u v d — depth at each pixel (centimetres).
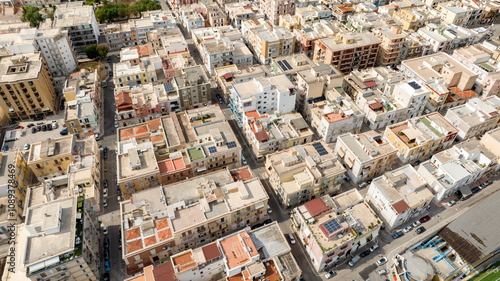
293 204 13038
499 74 18025
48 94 17125
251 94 15338
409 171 13025
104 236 12075
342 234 10894
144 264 11106
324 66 17262
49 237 9931
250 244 10325
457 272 11188
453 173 12838
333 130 15388
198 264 9944
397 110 16238
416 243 11838
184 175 13362
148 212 11150
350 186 13950
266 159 13412
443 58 19188
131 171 12769
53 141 13750
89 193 12506
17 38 18225
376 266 11250
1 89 15575
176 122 14700
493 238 11419
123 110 16288
